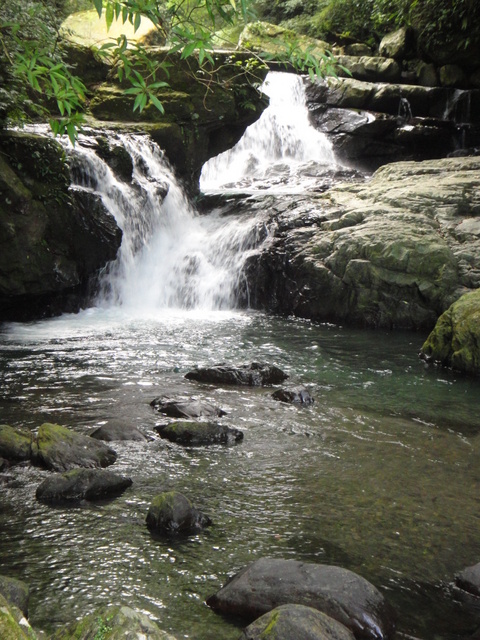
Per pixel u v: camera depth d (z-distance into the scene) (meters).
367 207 11.98
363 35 23.64
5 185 9.51
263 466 5.21
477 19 19.66
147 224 12.46
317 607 3.20
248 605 3.29
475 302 8.62
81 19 16.08
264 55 4.29
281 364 8.41
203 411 6.34
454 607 3.45
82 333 9.75
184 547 3.94
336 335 10.13
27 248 9.80
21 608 3.16
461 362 8.25
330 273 11.09
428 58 21.38
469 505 4.62
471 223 11.23
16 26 3.94
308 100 20.86
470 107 19.89
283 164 19.02
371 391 7.41
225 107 14.14
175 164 14.08
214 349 9.05
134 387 7.18
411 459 5.45
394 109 20.39
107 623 2.62
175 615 3.29
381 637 3.12
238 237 12.91
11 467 5.03
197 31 3.85
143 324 10.58
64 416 6.18
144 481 4.86
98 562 3.75
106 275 11.74
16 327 10.04
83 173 11.07
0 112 10.09
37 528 4.11
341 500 4.64
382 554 3.94
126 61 3.70
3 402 6.55
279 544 4.01
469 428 6.28
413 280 10.45
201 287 12.52
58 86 3.82
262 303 12.16
